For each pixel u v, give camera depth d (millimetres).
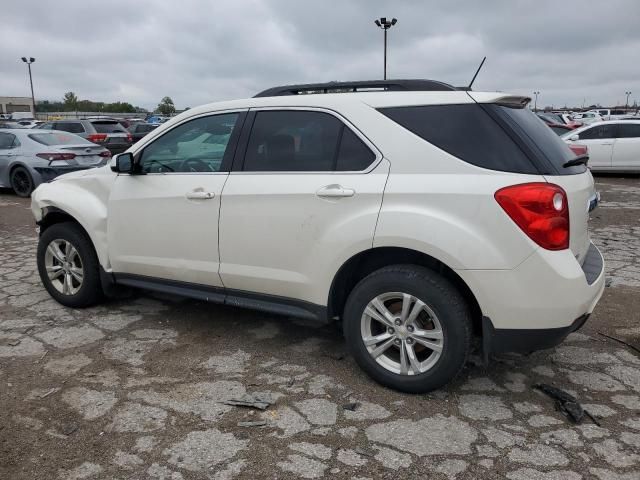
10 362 3758
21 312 4723
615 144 14875
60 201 4645
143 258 4250
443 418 3080
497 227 2938
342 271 3391
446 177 3080
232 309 4805
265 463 2691
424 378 3227
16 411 3145
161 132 4203
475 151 3082
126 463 2693
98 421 3047
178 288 4184
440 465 2674
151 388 3410
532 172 2977
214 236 3828
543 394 3355
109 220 4395
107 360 3795
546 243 2914
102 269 4523
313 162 3506
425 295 3129
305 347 4027
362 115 3385
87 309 4797
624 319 4574
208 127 3990
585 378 3553
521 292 2938
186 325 4438
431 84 3434
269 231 3582
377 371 3387
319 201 3383
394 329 3293
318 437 2902
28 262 6480
